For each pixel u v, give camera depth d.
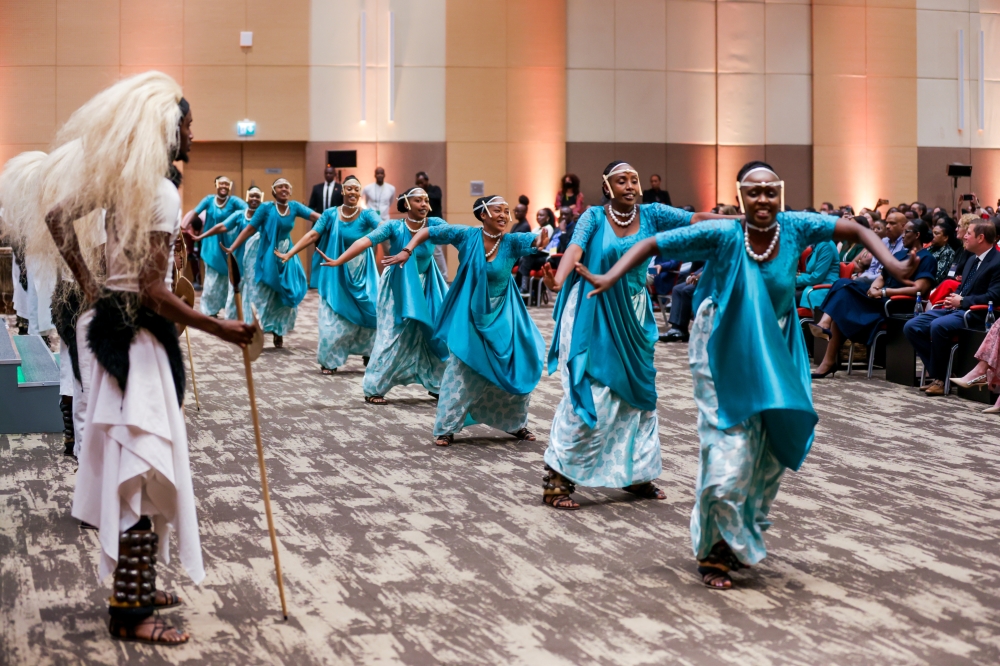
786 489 5.43
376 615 3.65
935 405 7.99
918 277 9.05
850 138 20.44
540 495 5.34
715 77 19.95
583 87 19.52
